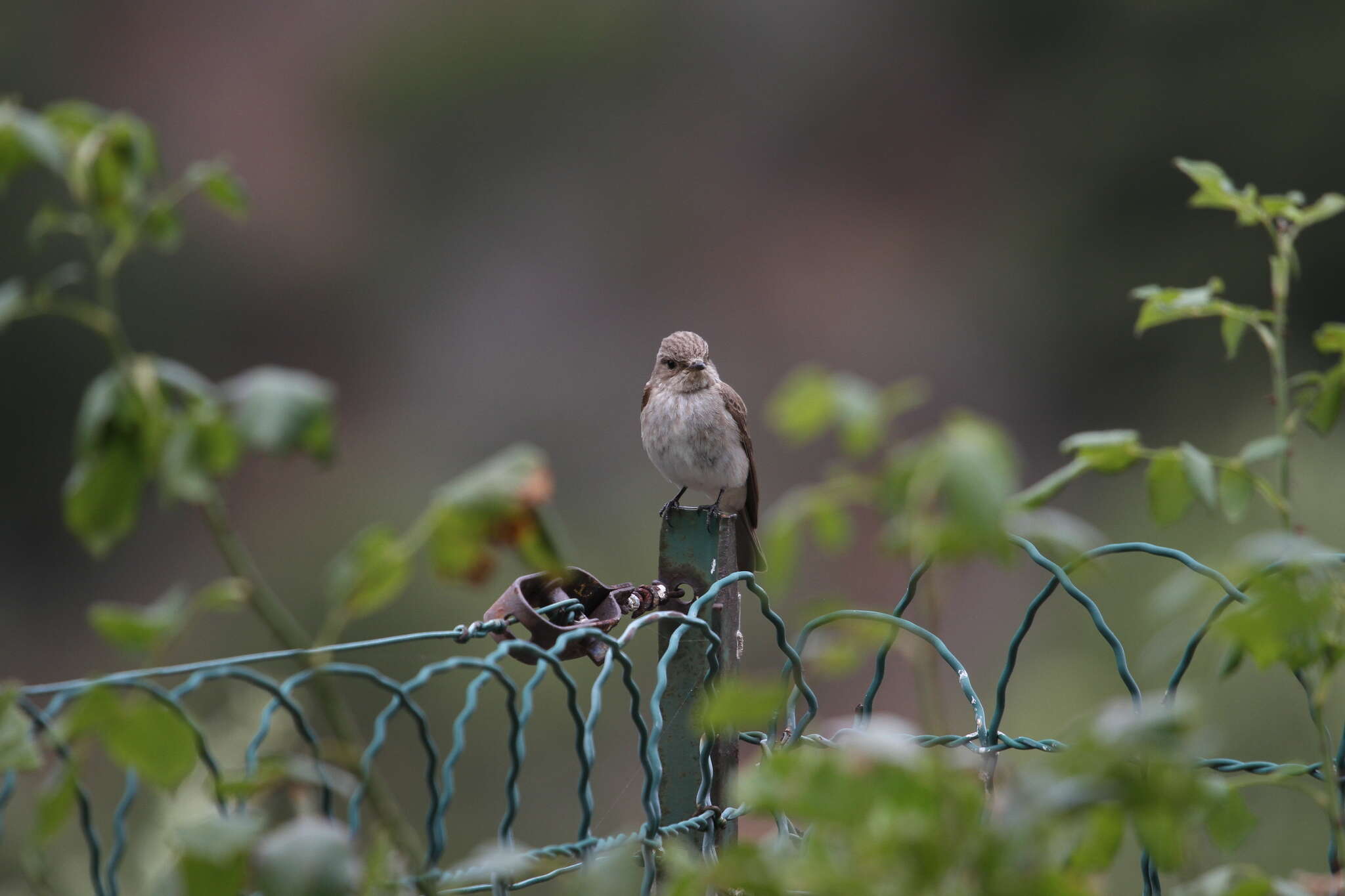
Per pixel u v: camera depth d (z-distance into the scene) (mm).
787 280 36031
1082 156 32781
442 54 34562
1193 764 2900
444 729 13320
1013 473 2674
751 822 5301
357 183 34656
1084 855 2748
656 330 35219
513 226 35250
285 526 22453
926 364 33656
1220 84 30812
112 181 3791
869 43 37906
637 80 36656
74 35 32531
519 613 4227
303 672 3213
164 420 3344
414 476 24516
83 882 6133
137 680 3145
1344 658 3223
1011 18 35562
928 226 36094
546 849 3555
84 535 3354
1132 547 3643
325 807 3137
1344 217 27766
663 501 23938
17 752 2877
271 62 34594
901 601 3867
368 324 33594
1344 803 3734
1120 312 31141
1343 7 29938
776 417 3285
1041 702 10734
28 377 26078
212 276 30641
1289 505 3904
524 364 33375
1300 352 27500
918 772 2443
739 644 4621
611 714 12883
